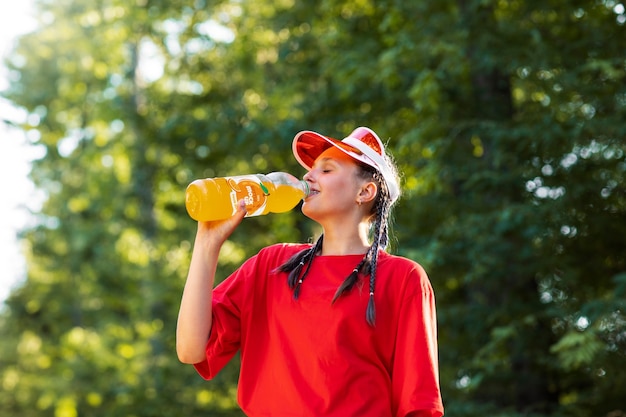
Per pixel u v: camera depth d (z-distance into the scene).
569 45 9.07
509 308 8.96
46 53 20.00
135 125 13.59
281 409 2.63
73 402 18.81
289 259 2.76
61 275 20.83
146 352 18.55
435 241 8.80
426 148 9.30
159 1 14.05
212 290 2.74
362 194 2.76
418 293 2.65
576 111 8.88
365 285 2.65
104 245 19.94
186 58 13.99
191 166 12.55
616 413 8.67
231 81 13.86
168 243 14.88
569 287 8.94
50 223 20.56
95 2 19.38
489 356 8.71
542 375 9.15
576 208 8.58
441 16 9.44
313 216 2.76
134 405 13.17
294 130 11.28
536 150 8.73
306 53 12.06
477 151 10.43
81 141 20.39
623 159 8.49
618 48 8.91
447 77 9.43
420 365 2.58
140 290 18.22
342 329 2.60
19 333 21.81
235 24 14.10
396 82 9.69
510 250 8.72
